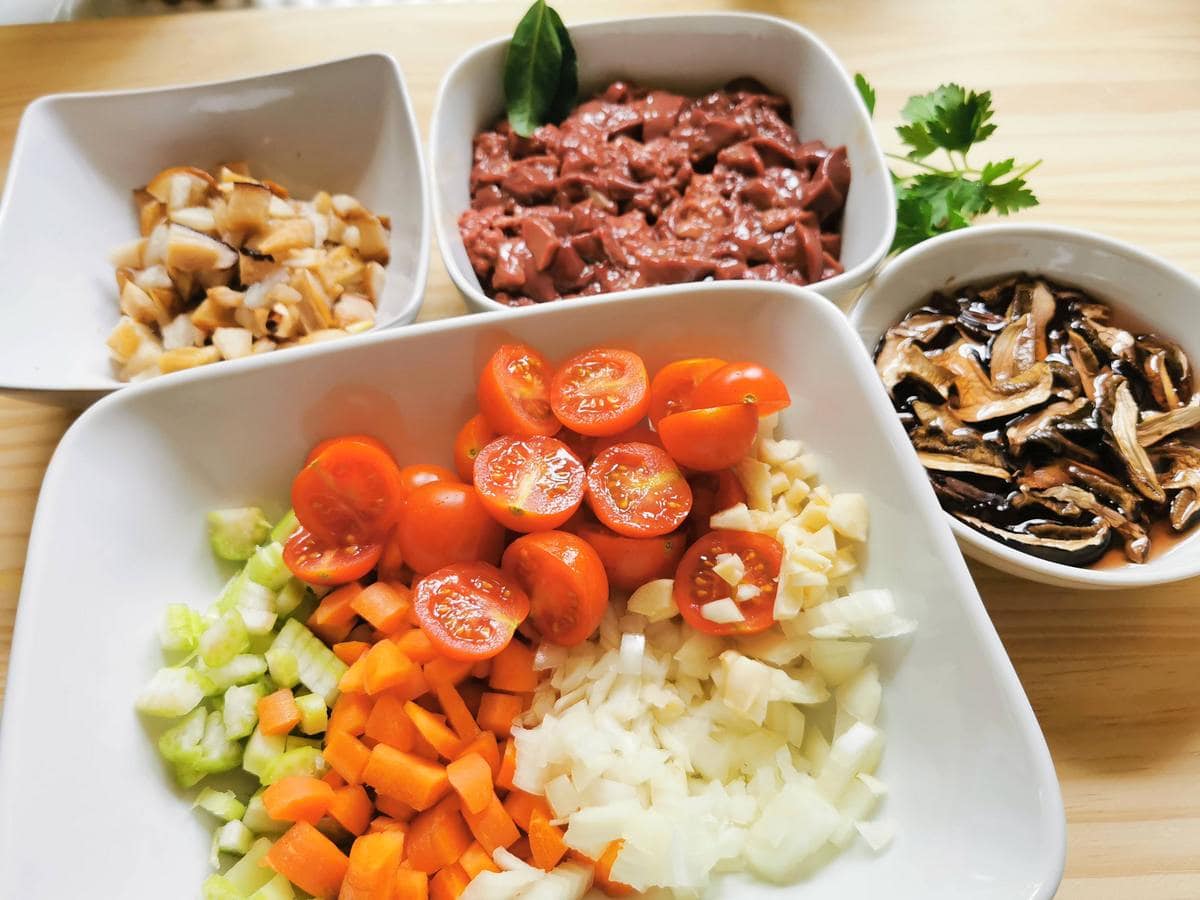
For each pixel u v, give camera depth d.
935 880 0.18
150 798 0.20
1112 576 0.21
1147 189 0.31
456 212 0.30
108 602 0.20
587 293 0.28
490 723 0.20
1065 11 0.35
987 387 0.25
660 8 0.36
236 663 0.21
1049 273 0.27
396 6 0.36
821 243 0.29
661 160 0.30
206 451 0.22
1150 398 0.26
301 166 0.32
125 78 0.34
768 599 0.21
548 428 0.23
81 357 0.27
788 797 0.19
